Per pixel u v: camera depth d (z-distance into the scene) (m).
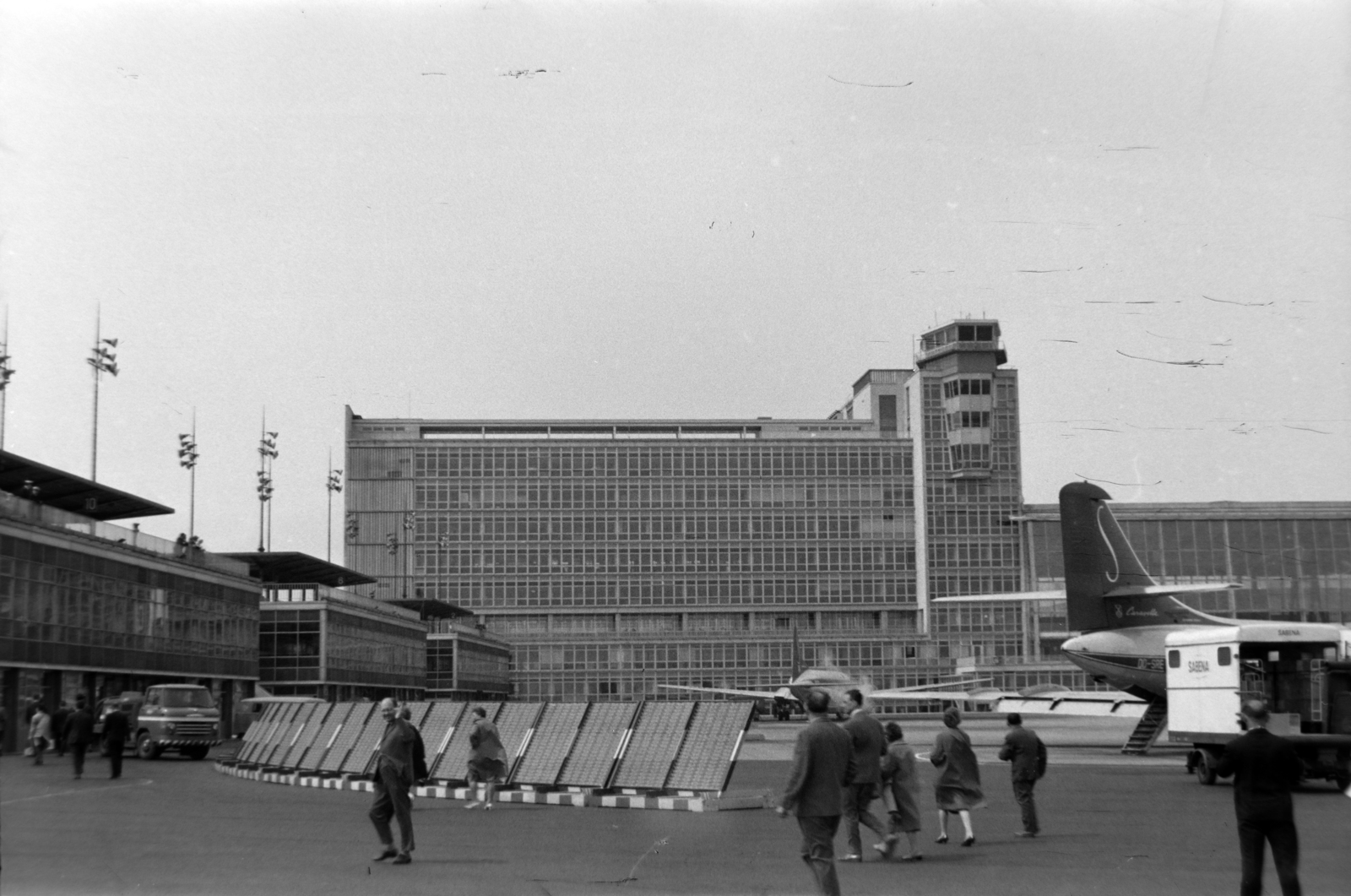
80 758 35.78
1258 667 36.41
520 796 30.39
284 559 92.56
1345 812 27.36
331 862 18.02
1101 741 70.00
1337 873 17.67
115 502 68.38
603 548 163.62
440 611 134.88
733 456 165.00
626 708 31.27
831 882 13.48
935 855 19.81
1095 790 33.75
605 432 177.38
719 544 163.88
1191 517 157.50
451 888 15.65
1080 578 55.34
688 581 163.50
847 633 160.62
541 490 164.12
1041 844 21.16
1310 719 35.38
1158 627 54.44
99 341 86.69
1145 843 21.33
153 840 20.28
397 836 21.53
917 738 73.94
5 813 24.95
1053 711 56.06
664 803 28.31
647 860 18.61
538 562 163.25
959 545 161.00
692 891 15.63
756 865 18.09
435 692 128.38
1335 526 157.62
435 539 163.00
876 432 172.00
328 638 94.25
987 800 30.47
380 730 34.44
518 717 33.34
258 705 77.62
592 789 30.38
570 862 18.31
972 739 73.69
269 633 93.19
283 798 29.58
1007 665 159.25
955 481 161.75
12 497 51.19
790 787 13.57
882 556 163.75
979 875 17.38
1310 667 35.22
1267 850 19.89
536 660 160.50
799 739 13.66
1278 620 156.00
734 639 160.62
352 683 100.44
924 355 163.50
